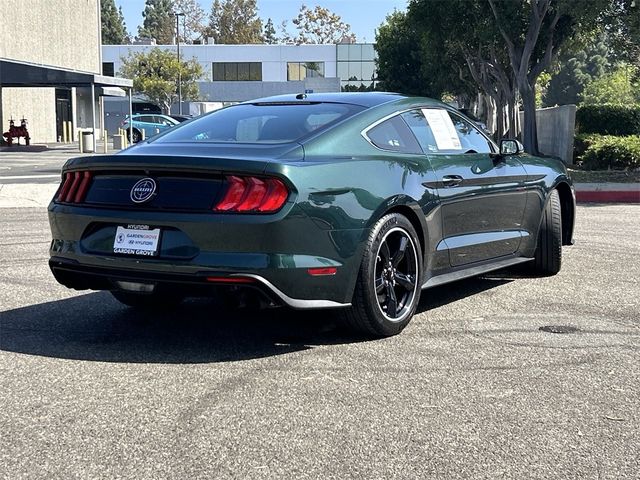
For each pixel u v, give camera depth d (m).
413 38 53.12
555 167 7.00
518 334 4.98
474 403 3.72
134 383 4.01
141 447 3.20
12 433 3.35
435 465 3.04
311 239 4.32
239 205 4.21
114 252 4.50
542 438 3.30
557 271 6.98
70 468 3.01
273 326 5.18
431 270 5.27
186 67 67.38
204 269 4.23
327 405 3.69
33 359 4.41
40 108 46.09
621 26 22.98
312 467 3.01
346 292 4.54
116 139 30.77
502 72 31.44
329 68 74.50
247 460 3.08
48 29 46.97
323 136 4.74
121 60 73.94
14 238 9.34
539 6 25.25
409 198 4.91
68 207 4.70
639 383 4.03
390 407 3.67
